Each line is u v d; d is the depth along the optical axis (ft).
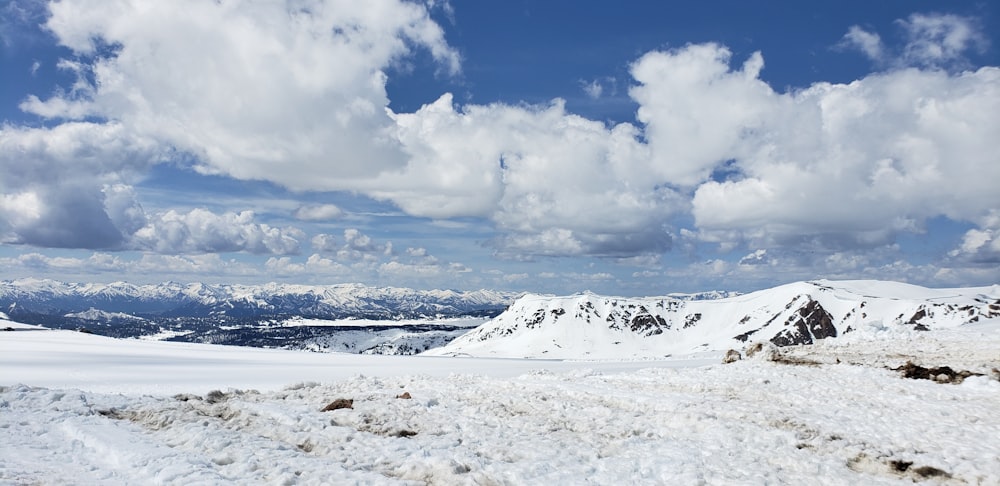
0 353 263.29
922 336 136.98
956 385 84.43
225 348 391.04
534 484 45.50
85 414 68.28
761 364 112.37
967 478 47.37
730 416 70.54
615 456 54.90
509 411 78.33
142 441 55.36
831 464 51.42
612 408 80.28
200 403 79.66
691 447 57.21
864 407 73.31
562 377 111.96
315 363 282.15
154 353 320.91
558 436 63.05
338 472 46.19
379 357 336.90
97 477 44.50
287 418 67.31
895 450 54.60
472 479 46.03
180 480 42.83
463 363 297.33
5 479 42.16
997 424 63.36
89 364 224.33
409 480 45.44
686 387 93.40
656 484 46.42
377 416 71.20
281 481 43.32
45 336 409.08
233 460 49.88
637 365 228.63
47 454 51.03
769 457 53.78
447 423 68.74
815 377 94.38
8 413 66.18
